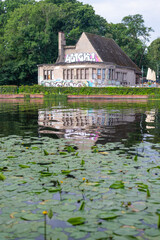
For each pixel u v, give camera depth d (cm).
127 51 5672
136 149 488
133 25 5794
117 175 341
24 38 4684
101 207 250
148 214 236
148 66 6325
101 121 934
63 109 1534
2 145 527
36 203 261
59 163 398
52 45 5244
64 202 262
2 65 4966
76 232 208
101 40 4575
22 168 375
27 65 4803
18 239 200
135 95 3169
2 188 299
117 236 203
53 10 5081
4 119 1003
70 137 617
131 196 274
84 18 5484
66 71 4094
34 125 834
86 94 3462
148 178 329
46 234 206
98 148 497
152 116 1109
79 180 324
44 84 4319
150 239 199
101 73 3909
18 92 3894
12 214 238
